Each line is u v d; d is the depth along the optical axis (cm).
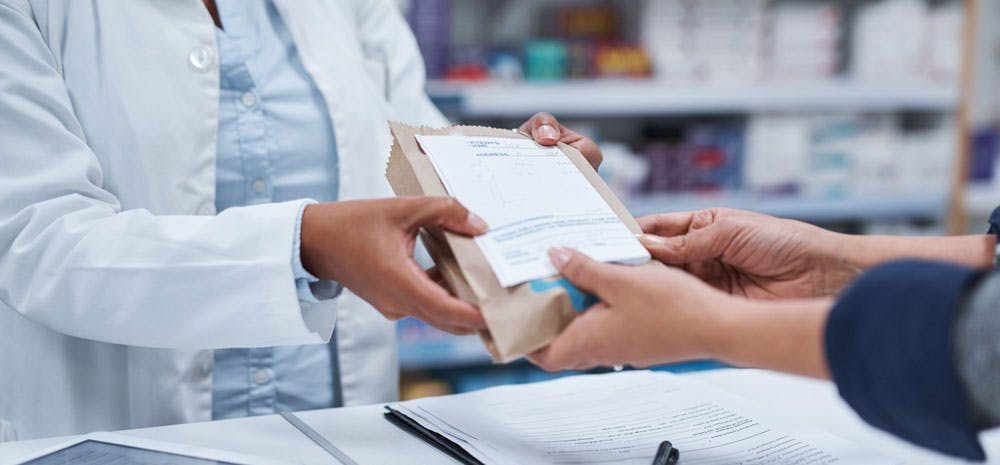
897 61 275
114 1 95
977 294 51
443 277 78
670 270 68
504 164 80
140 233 79
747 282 95
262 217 77
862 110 283
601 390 91
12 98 83
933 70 279
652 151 260
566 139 93
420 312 72
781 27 263
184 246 77
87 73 94
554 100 237
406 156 77
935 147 284
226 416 103
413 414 81
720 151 264
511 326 67
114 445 70
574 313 69
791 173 269
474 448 72
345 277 75
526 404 86
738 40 255
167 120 95
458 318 69
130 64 94
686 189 263
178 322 79
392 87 127
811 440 76
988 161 296
